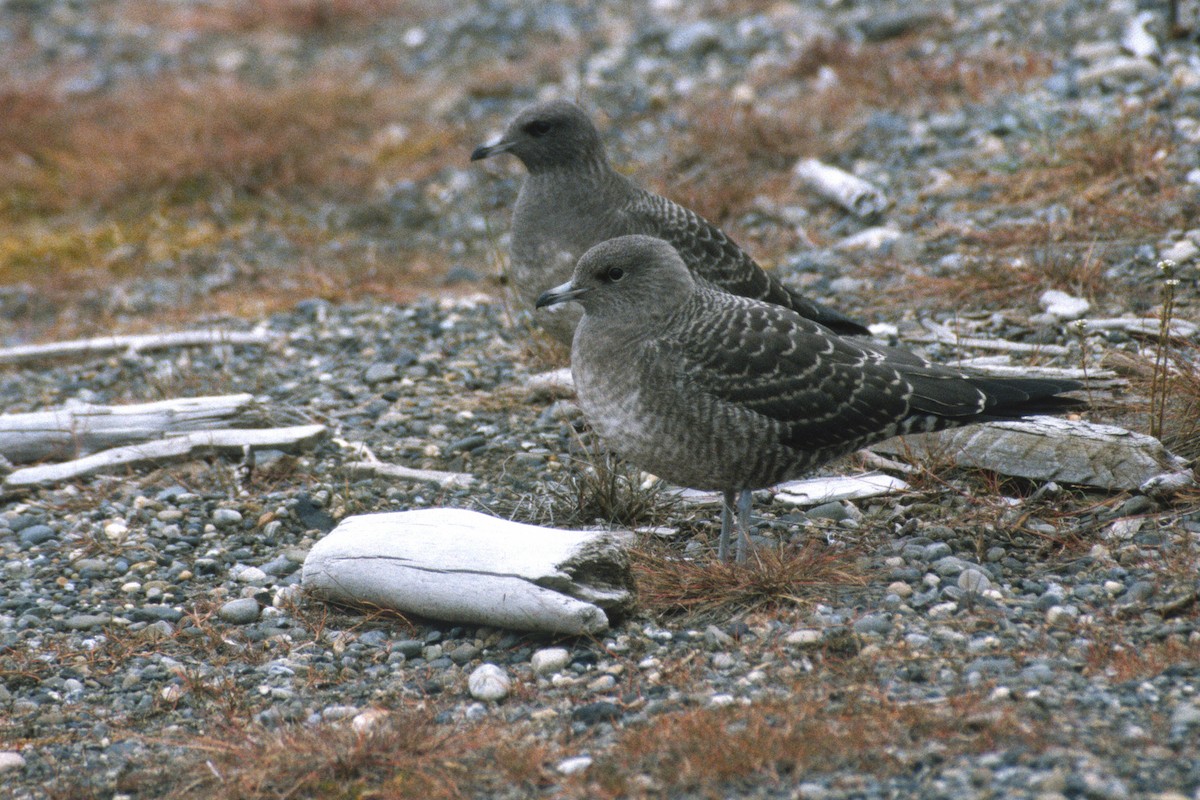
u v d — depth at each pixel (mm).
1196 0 19000
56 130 23109
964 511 10047
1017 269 13844
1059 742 6848
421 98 23625
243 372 14523
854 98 19719
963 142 17734
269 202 20688
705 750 7004
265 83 25078
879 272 14883
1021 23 20656
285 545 10734
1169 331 11898
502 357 14383
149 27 29047
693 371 9141
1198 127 16031
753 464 9375
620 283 9367
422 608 9047
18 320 17703
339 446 12406
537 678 8359
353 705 8281
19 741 8094
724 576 9070
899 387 9328
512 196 19625
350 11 28219
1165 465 9875
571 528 10508
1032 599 8641
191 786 7496
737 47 23297
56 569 10414
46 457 12492
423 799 7090
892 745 6996
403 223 19734
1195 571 8695
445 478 11594
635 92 22219
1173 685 7402
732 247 12156
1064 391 9461
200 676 8695
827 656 8180
